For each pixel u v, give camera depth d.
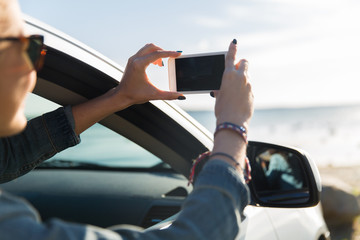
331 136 61.38
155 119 1.47
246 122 0.91
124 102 1.31
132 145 3.85
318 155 38.19
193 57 1.26
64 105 1.41
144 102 1.33
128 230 0.74
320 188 1.40
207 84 1.25
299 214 2.02
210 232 0.75
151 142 1.54
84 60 1.33
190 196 0.81
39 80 1.31
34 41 0.72
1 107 0.69
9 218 0.63
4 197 0.66
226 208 0.78
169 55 1.25
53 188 2.23
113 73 1.39
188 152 1.55
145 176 2.22
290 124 88.38
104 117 1.34
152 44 1.31
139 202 1.94
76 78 1.33
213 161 0.85
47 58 1.26
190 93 1.27
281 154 1.49
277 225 1.75
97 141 3.90
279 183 1.48
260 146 1.50
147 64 1.24
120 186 2.11
